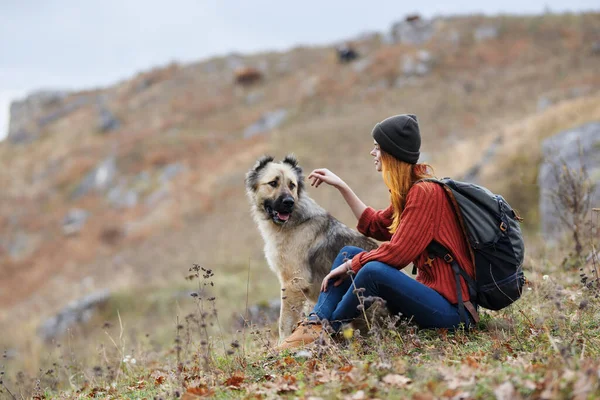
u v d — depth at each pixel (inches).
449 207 145.7
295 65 1777.8
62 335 585.9
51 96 2149.4
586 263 226.4
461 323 145.4
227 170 1187.9
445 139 1055.0
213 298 163.6
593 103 720.3
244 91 1689.2
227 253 766.5
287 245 209.3
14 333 625.0
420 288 143.9
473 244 142.9
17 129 2018.9
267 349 162.9
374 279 144.8
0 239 1268.5
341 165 1046.4
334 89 1459.2
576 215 244.4
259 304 415.2
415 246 142.6
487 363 125.5
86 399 162.6
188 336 181.0
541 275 225.3
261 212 220.7
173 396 133.3
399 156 150.9
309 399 111.3
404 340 148.4
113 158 1414.9
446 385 112.3
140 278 722.8
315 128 1259.8
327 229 207.2
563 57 1309.1
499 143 770.8
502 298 145.2
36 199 1421.0
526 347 137.9
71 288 836.6
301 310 203.3
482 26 1504.7
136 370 200.7
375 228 176.1
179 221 1023.0
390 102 1302.9
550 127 711.1
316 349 147.3
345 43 1738.4
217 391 130.6
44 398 186.5
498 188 659.4
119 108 1802.4
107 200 1295.5
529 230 573.9
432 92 1290.6
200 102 1680.6
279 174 213.8
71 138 1720.0
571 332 142.6
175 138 1454.2
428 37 1528.1
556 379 103.6
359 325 165.3
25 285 980.6
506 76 1286.9
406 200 149.0
